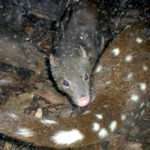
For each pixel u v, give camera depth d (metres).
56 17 0.59
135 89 0.36
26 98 0.42
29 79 0.47
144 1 0.56
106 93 0.36
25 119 0.34
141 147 0.34
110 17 0.55
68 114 0.37
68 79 0.46
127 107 0.35
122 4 0.57
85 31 0.55
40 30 0.57
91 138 0.34
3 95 0.43
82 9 0.58
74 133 0.34
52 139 0.33
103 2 0.58
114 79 0.37
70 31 0.56
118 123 0.34
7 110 0.36
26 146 0.41
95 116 0.34
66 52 0.50
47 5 0.59
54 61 0.47
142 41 0.40
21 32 0.55
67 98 0.45
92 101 0.37
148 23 0.43
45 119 0.35
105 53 0.39
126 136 0.34
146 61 0.37
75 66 0.47
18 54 0.50
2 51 0.49
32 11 0.59
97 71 0.38
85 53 0.49
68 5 0.59
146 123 0.35
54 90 0.46
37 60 0.50
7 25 0.56
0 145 0.42
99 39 0.54
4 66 0.48
